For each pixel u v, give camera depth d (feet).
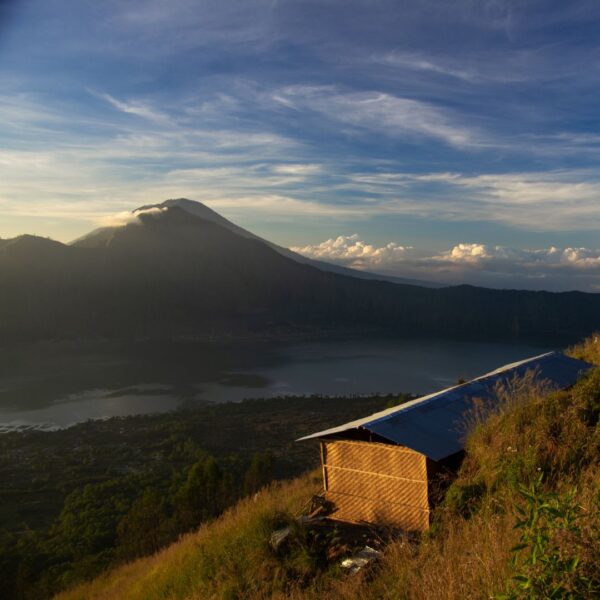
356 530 28.68
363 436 31.60
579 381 32.30
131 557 91.25
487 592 15.23
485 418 30.71
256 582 25.88
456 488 25.45
